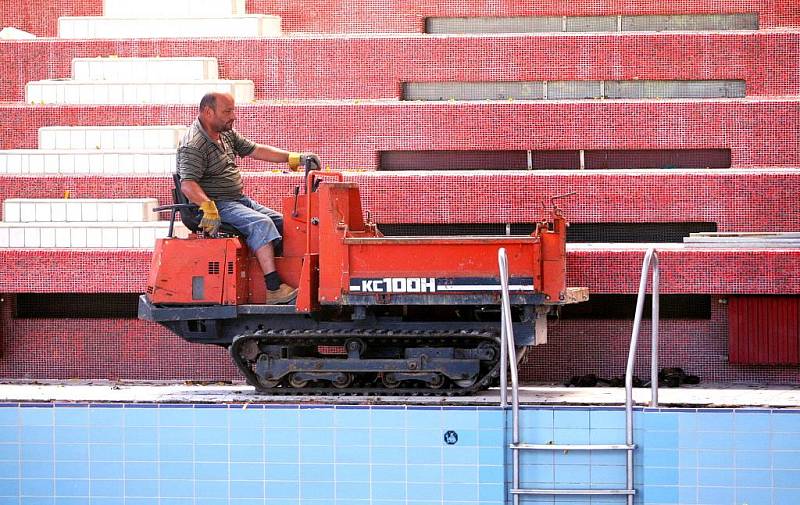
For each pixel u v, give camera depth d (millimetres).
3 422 21109
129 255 26859
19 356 27719
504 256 20078
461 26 30797
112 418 20906
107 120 29125
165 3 31109
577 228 27844
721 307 26766
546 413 20047
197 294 23250
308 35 30266
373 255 22359
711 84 28984
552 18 30500
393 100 29312
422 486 20344
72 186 28203
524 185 27266
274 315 23484
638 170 27609
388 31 30828
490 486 20219
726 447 19844
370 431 20438
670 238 27719
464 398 22125
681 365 26906
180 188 23578
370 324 23328
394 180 27438
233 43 29859
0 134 29375
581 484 20031
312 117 28500
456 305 23891
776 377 26609
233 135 24297
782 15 29562
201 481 20766
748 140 27719
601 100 28188
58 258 27000
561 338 27016
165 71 29734
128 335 27547
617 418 19984
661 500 19906
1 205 28359
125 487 20906
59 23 30969
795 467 19750
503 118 28109
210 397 22594
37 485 21062
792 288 25766
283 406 20609
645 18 30250
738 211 27016
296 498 20578
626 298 27312
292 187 27672
